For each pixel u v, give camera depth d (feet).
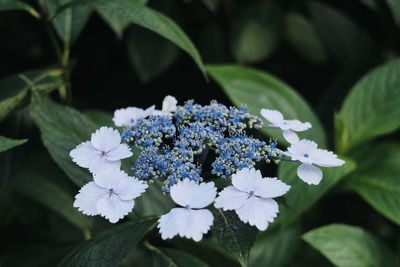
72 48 2.62
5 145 1.73
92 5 1.95
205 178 1.76
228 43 2.56
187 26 2.58
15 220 2.41
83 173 1.86
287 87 2.30
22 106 2.07
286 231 2.21
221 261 2.18
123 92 2.72
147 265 2.22
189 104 1.80
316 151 1.74
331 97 2.52
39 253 2.30
